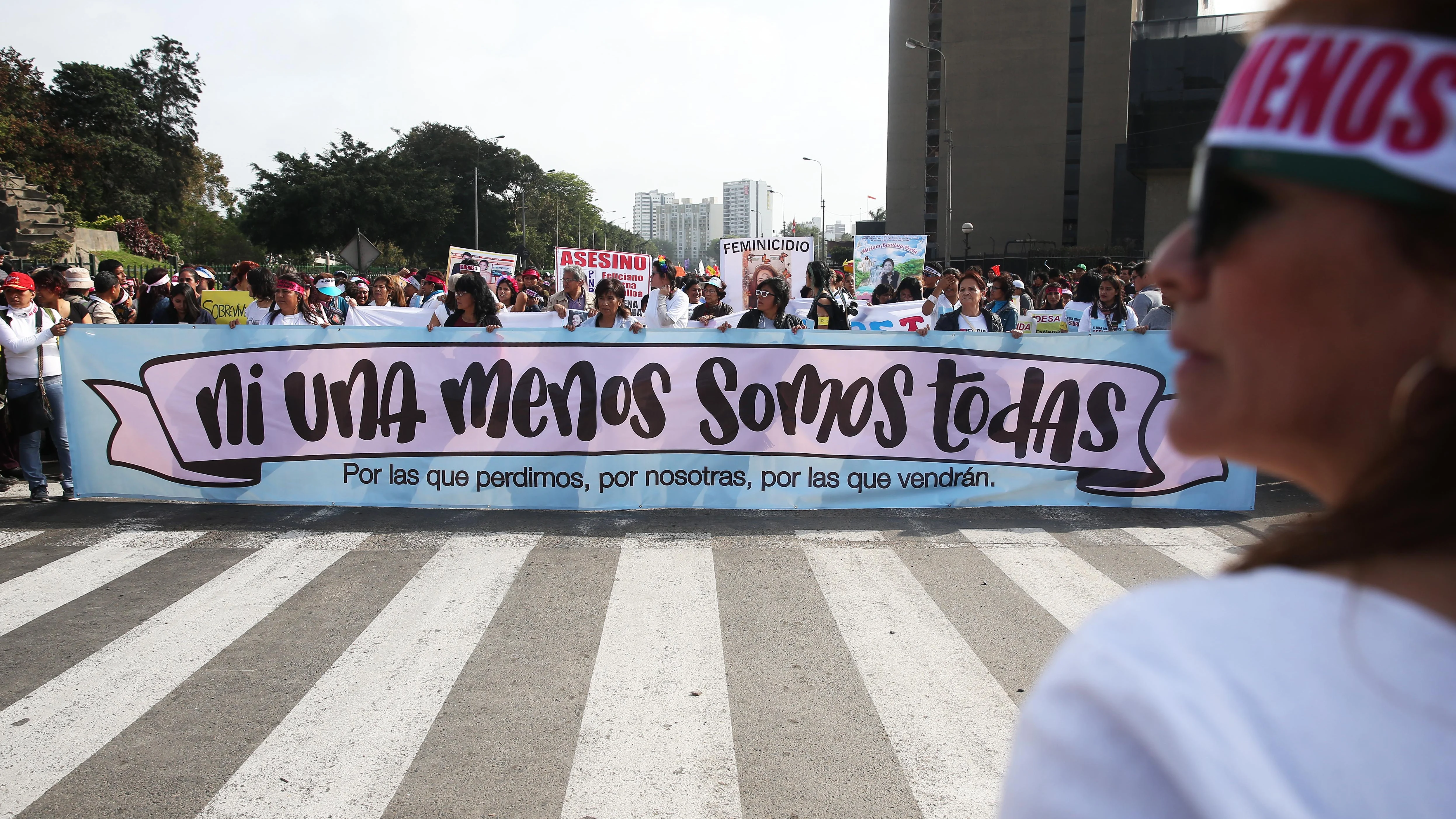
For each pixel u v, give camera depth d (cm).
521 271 3216
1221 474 713
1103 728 43
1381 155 38
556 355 707
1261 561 49
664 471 715
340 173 5734
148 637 463
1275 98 43
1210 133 47
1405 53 39
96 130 5722
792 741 365
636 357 707
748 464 714
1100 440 718
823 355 708
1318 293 42
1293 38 43
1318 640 41
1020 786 47
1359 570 43
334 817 314
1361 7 41
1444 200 38
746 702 396
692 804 322
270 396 712
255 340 708
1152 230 5550
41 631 471
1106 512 714
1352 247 41
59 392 716
